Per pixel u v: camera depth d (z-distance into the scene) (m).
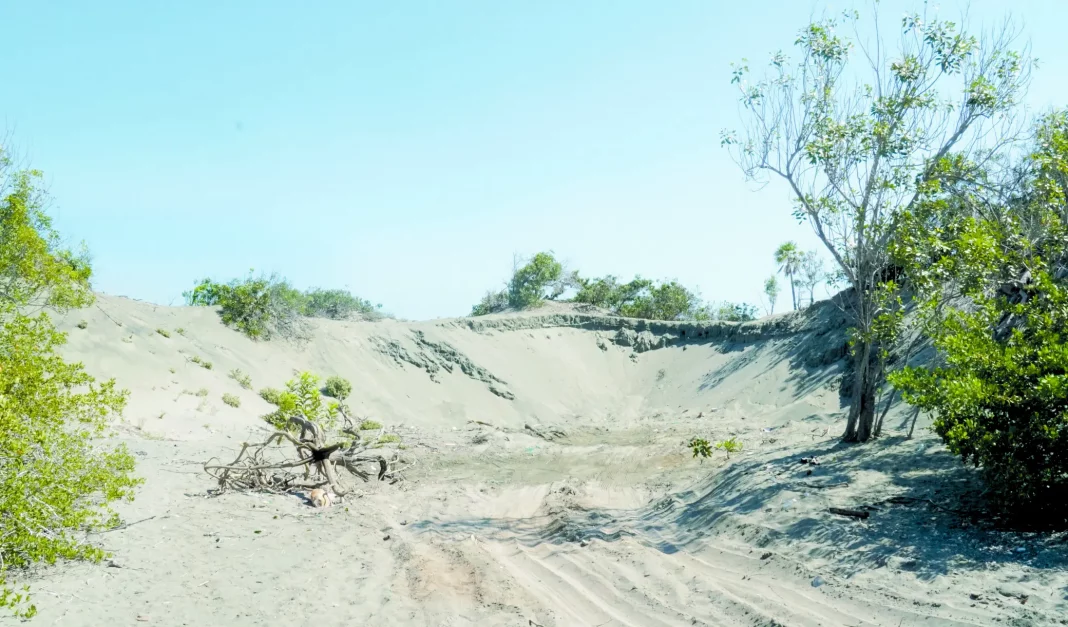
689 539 10.61
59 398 9.26
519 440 24.70
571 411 38.31
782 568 8.38
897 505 9.52
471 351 41.62
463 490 15.73
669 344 44.22
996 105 13.35
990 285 11.57
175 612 7.40
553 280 56.62
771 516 10.23
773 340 37.56
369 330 40.31
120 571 8.57
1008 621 6.07
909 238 12.91
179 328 31.12
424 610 7.57
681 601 7.72
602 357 44.97
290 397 20.34
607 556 9.69
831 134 14.22
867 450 12.88
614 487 15.72
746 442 20.00
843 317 32.44
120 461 9.68
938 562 7.56
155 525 10.80
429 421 33.56
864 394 14.11
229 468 13.84
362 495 14.76
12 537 7.88
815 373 30.83
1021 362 8.39
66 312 22.72
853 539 8.67
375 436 24.66
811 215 14.65
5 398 8.24
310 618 7.38
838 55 14.31
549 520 12.64
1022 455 7.97
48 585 7.88
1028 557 7.23
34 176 18.94
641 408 38.22
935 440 12.44
